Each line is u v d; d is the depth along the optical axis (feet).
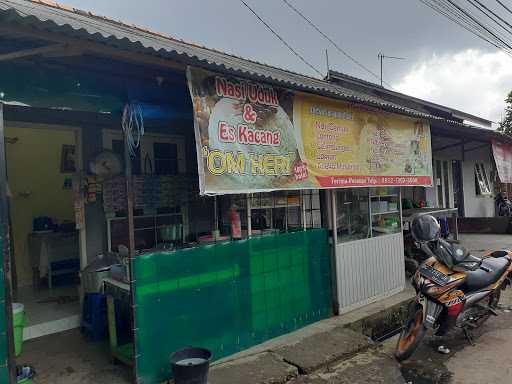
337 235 17.92
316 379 12.67
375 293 19.44
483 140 35.47
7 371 8.93
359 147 17.75
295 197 17.12
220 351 13.39
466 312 14.79
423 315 13.50
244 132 12.90
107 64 10.34
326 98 15.85
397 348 14.10
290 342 14.75
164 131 18.48
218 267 13.41
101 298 14.76
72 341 14.67
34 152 21.45
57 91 10.21
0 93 9.35
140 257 11.48
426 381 12.61
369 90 33.73
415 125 21.76
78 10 16.78
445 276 13.74
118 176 17.22
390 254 20.49
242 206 15.35
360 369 13.39
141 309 11.43
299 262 16.24
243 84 12.91
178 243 14.76
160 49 9.75
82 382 11.69
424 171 22.30
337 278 17.56
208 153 11.79
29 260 20.98
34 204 21.47
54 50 8.96
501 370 13.12
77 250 20.68
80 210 16.53
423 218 14.76
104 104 11.07
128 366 12.61
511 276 16.43
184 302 12.43
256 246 14.66
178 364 10.45
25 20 7.77
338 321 16.83
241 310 14.07
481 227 40.16
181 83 12.16
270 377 12.23
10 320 9.02
